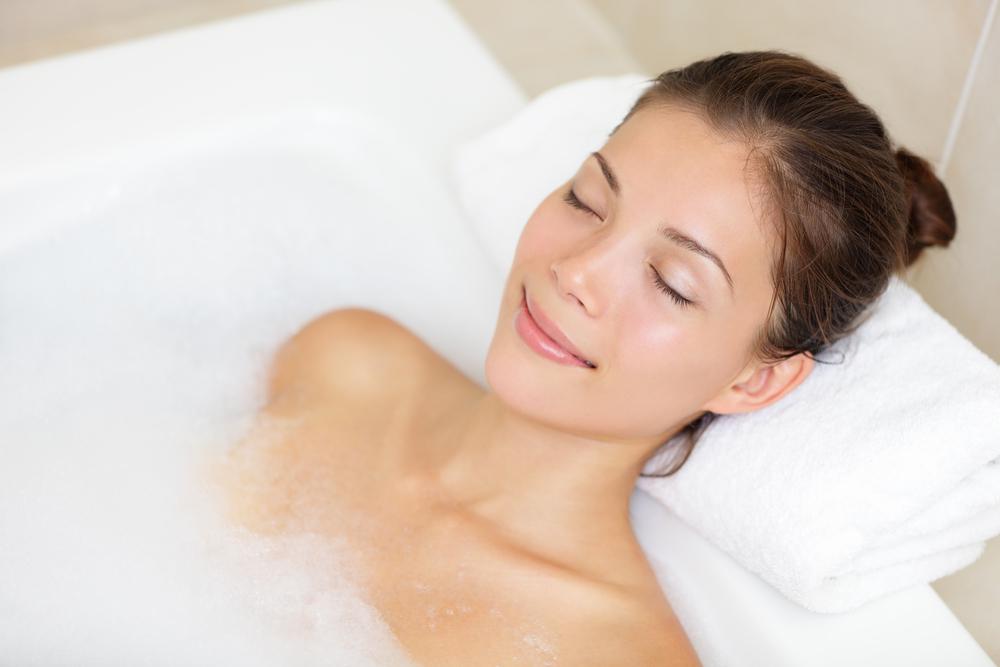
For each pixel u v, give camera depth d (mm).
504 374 1054
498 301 1403
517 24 2182
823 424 1078
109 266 1406
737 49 1771
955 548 1104
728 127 1000
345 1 1631
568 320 1010
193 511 1217
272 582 1167
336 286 1493
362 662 1116
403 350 1328
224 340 1417
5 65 2154
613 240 998
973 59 1257
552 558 1161
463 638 1123
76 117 1405
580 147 1368
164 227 1427
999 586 1230
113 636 1137
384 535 1199
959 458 1022
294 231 1483
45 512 1208
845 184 1015
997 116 1233
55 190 1356
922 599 1098
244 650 1127
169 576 1170
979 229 1286
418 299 1463
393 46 1575
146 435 1284
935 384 1056
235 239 1458
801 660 1047
